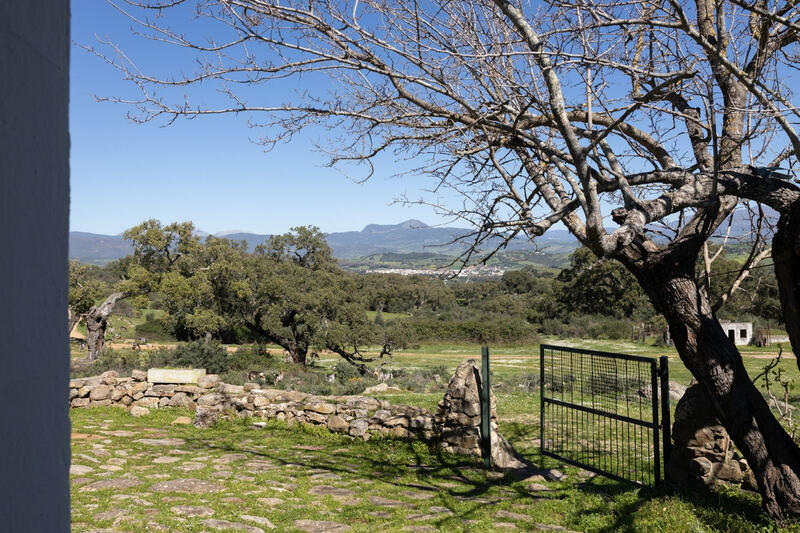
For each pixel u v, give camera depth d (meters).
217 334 46.25
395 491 7.13
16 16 0.58
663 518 5.68
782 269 5.66
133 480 6.85
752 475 6.68
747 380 6.11
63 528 0.65
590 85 5.91
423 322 57.53
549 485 7.62
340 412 10.63
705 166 6.80
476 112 6.20
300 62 5.46
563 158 6.27
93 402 12.00
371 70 5.70
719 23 4.33
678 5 4.28
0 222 0.54
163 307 43.84
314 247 44.53
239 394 11.91
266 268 39.09
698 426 6.88
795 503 5.60
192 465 7.86
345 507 6.30
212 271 39.97
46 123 0.63
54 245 0.64
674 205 5.83
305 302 36.91
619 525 5.72
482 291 65.81
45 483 0.61
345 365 30.28
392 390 16.89
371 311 63.97
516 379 21.31
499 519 6.11
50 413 0.63
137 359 23.00
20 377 0.57
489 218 6.37
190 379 12.21
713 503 6.29
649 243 6.45
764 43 5.34
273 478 7.41
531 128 7.57
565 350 8.39
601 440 9.82
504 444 9.16
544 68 5.05
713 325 6.23
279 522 5.62
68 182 0.68
